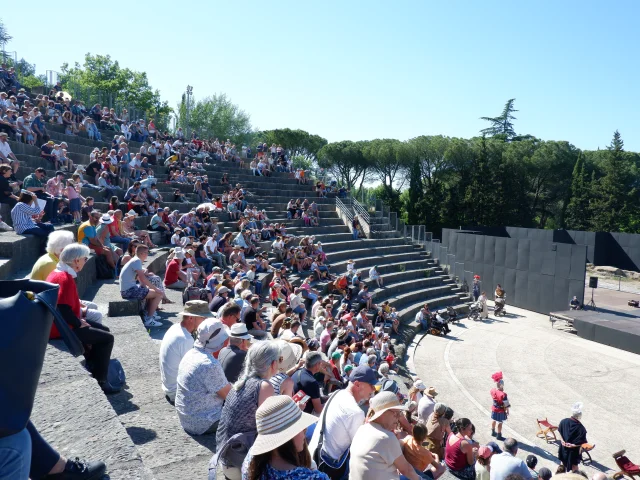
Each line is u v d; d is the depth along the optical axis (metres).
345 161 67.44
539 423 14.08
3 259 9.12
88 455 3.35
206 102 66.00
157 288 9.45
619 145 59.00
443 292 32.25
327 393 10.03
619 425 15.07
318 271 23.61
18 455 2.39
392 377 15.59
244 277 16.20
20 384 2.35
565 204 62.88
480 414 15.68
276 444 2.58
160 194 22.03
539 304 31.50
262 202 29.81
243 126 67.25
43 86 29.30
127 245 13.23
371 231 34.81
